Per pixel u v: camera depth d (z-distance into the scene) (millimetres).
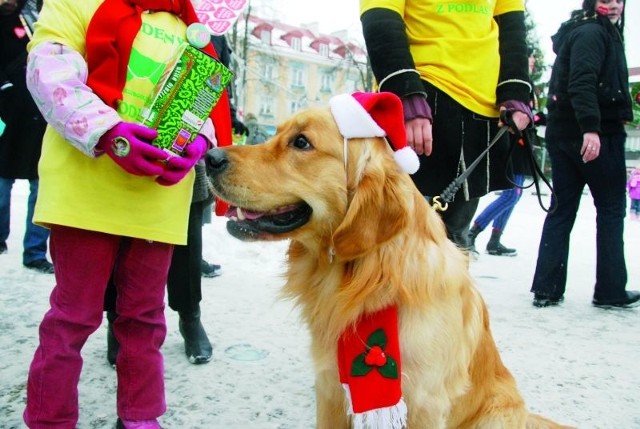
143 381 2225
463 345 2150
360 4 2936
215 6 3174
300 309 2297
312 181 2055
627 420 2629
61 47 1869
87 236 2004
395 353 1949
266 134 11320
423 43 2951
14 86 4312
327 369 2152
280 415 2557
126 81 1987
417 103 2662
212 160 2055
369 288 1964
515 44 3039
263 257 5797
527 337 3736
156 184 2084
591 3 4266
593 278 5695
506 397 2408
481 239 8352
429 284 1997
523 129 2957
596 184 4324
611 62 4168
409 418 2049
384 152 2059
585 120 4004
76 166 1948
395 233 1960
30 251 4602
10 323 3428
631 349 3549
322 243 2109
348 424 2279
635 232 10266
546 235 4496
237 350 3295
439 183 2977
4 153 4410
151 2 2080
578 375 3129
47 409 2000
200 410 2562
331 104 2094
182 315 3068
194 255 2990
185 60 1995
